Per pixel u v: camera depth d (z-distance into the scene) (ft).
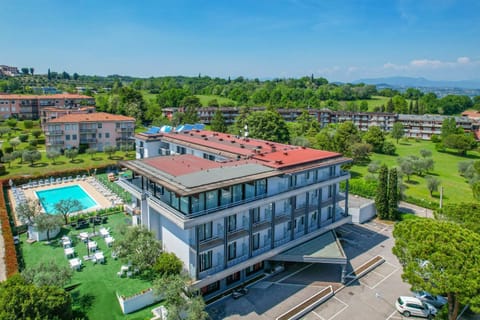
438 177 293.02
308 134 394.52
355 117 549.54
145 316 103.09
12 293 83.92
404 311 112.27
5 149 284.82
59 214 160.86
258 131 338.95
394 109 639.35
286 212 141.49
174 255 116.26
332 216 162.30
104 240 151.33
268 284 127.65
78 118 326.24
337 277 134.10
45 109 383.65
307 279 131.85
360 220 192.13
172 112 526.98
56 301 87.25
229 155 163.63
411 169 279.28
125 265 125.39
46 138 309.22
